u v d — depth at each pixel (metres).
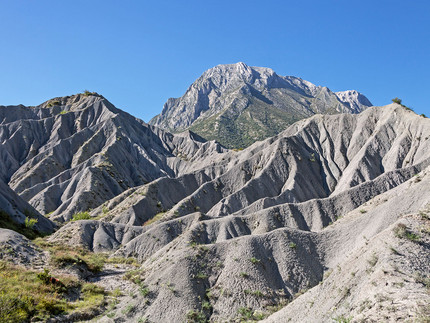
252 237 37.91
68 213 82.88
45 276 36.12
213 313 31.16
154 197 80.38
